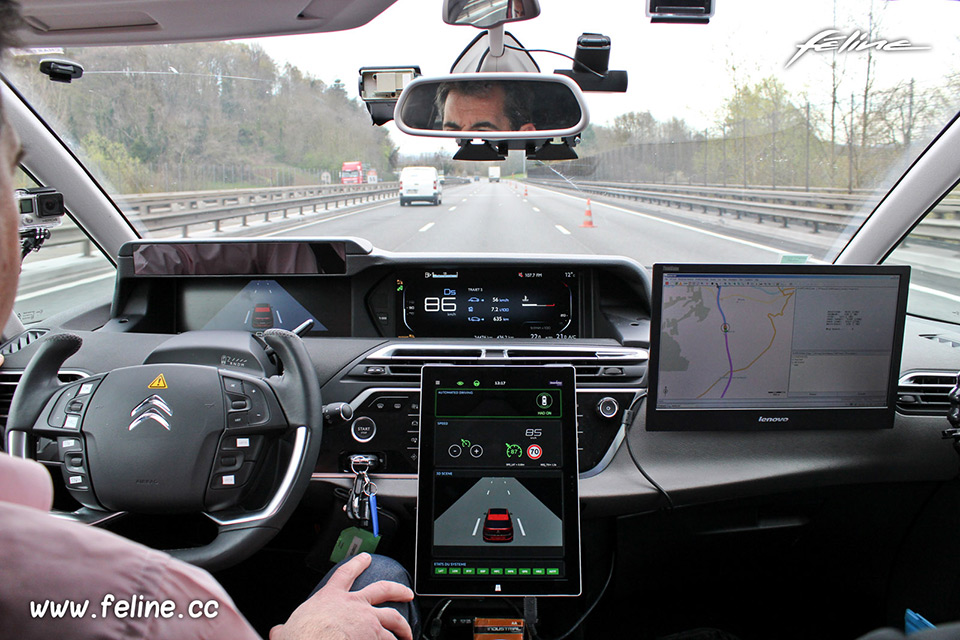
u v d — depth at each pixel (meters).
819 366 1.97
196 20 2.10
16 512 0.47
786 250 3.77
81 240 2.98
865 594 2.51
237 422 1.64
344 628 1.18
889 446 2.08
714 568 2.42
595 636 2.42
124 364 2.11
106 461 1.58
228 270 2.52
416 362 2.21
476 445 1.86
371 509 1.94
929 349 2.42
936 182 2.71
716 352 1.95
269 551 2.41
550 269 2.62
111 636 0.45
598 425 2.11
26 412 1.64
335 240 2.49
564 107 2.09
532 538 1.81
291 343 1.76
